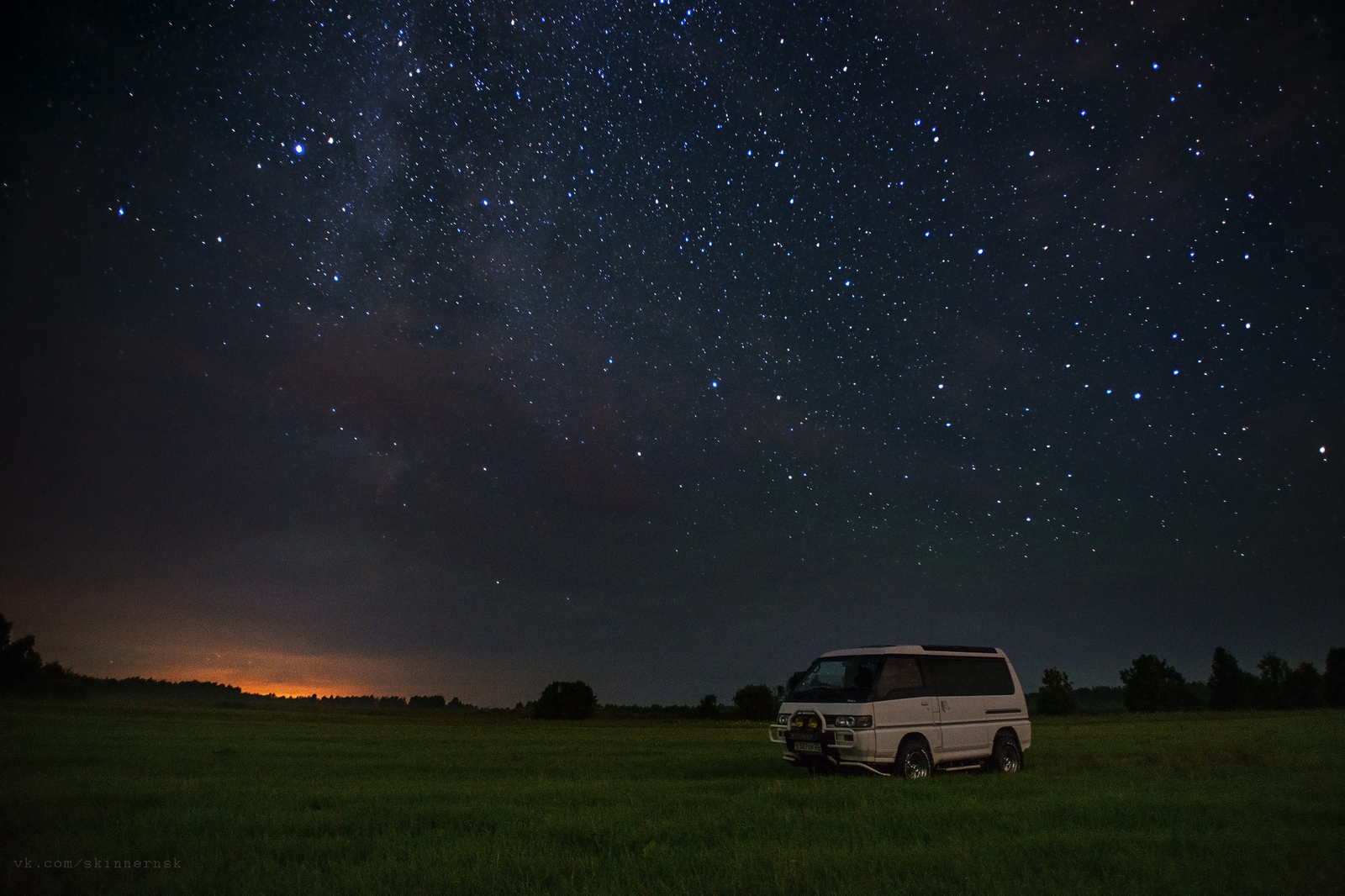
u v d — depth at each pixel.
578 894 5.76
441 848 7.24
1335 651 74.44
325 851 7.30
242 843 7.67
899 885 5.81
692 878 6.08
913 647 14.40
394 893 5.86
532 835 7.86
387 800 10.45
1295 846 6.99
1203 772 13.35
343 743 25.47
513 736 32.94
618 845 7.42
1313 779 12.13
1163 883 5.78
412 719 60.62
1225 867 6.27
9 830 8.41
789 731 13.88
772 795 10.62
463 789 11.76
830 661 14.70
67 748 19.69
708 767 17.02
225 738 26.36
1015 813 8.92
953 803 9.82
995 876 6.10
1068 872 6.20
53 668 78.81
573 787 12.14
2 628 72.31
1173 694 79.00
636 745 26.20
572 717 67.25
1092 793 10.58
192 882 6.24
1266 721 40.34
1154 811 8.94
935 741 13.77
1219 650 79.75
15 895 5.96
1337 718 42.94
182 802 10.19
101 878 6.39
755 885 5.86
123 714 43.66
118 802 10.15
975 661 15.16
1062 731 33.75
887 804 9.66
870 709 13.10
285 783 12.80
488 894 5.82
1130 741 25.14
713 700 74.56
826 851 6.88
